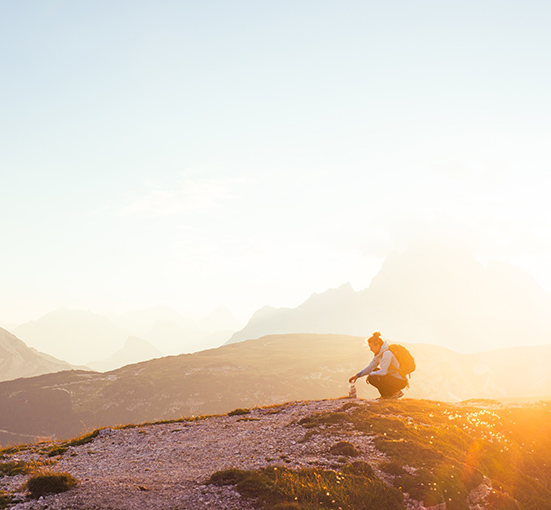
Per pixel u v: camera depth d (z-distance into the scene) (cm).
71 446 1612
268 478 1095
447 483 1189
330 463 1240
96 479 1131
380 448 1349
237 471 1127
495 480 1328
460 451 1412
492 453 1480
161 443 1570
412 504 1102
